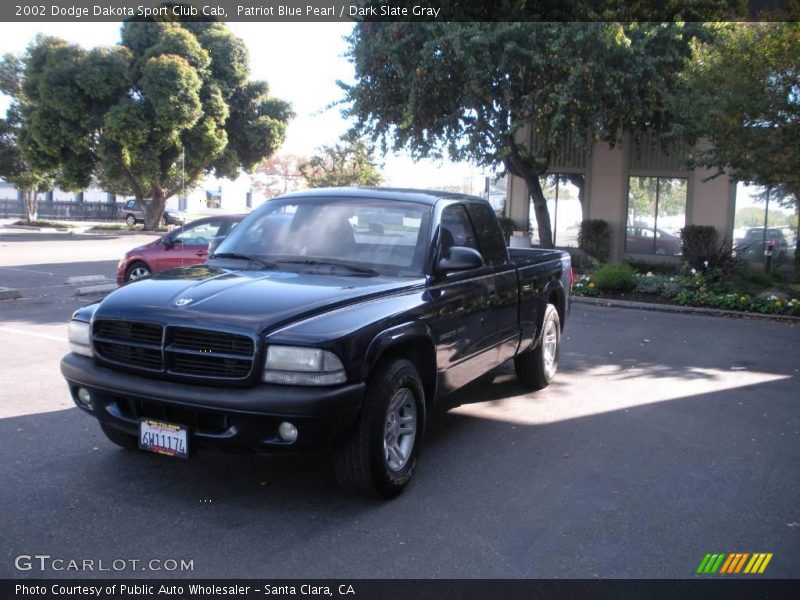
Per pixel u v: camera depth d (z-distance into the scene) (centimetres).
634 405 708
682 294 1459
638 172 2047
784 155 1288
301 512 438
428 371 503
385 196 566
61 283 1518
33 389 696
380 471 439
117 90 3198
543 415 666
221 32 3478
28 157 3394
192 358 414
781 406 719
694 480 510
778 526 436
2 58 3778
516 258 728
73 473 489
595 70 1488
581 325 1205
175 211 4494
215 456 528
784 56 1241
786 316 1318
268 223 570
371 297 459
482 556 389
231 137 3678
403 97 1691
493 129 1692
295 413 393
